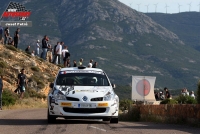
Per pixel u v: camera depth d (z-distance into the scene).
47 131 23.67
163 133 23.17
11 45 78.31
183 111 29.47
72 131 23.69
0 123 28.38
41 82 71.12
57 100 27.45
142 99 44.09
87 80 29.75
